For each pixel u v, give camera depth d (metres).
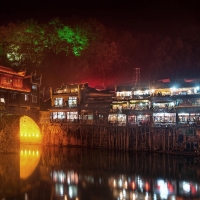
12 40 100.69
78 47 106.69
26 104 84.50
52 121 84.62
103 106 82.44
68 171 50.78
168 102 73.62
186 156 63.75
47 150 75.75
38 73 101.25
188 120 68.31
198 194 37.56
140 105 77.25
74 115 84.94
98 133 77.44
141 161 59.12
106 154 68.19
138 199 35.81
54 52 106.06
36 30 102.19
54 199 36.00
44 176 47.16
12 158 63.25
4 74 79.50
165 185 41.47
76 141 80.62
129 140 72.12
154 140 68.38
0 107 70.00
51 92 90.38
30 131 89.25
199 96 70.81
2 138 67.44
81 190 39.41
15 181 44.12
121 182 43.22
